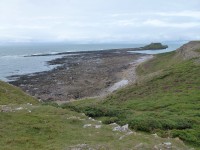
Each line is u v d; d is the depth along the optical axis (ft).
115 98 156.56
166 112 104.68
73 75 317.01
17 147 52.26
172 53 347.56
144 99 138.51
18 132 60.59
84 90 238.27
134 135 64.13
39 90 240.12
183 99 125.49
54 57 621.72
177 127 84.53
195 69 179.22
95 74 321.52
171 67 200.54
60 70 366.43
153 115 99.45
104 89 239.50
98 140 59.21
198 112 103.04
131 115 96.73
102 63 442.09
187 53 271.90
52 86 256.11
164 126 83.92
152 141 61.36
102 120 89.61
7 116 71.10
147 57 524.93
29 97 128.77
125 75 304.30
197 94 132.26
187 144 74.38
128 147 54.70
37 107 84.02
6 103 104.53
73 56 627.05
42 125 65.51
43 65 445.37
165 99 129.29
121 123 84.43
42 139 57.93
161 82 166.40
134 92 159.02
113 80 278.67
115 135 63.21
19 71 372.58
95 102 157.38
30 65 449.48
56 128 64.85
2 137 57.00
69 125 69.05
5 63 488.02
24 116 72.33
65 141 57.21
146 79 179.52
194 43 320.91
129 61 456.86
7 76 321.52
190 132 80.18
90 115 97.60
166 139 65.77
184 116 98.27
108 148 53.26
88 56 609.42
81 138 59.82
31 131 61.98
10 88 132.26
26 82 277.44
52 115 75.97
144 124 82.43
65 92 232.12
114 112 99.40
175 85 155.53
